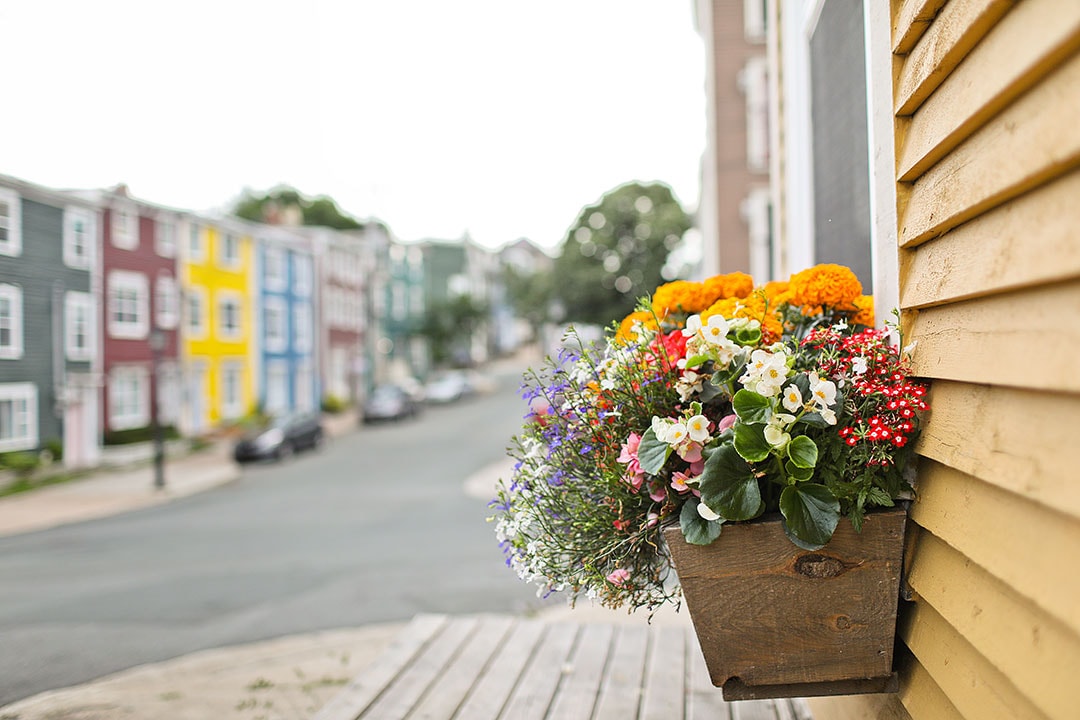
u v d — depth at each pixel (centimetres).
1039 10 113
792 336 208
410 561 921
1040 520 115
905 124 175
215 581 864
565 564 202
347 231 6109
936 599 147
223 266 2817
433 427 2967
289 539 1123
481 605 702
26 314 1997
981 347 136
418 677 334
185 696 438
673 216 2914
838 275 203
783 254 389
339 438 2727
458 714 294
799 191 349
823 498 158
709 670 167
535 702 304
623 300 2966
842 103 277
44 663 604
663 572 203
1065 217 108
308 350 3353
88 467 2095
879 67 190
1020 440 121
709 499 160
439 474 1864
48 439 2053
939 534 147
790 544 163
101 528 1335
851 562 162
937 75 152
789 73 362
